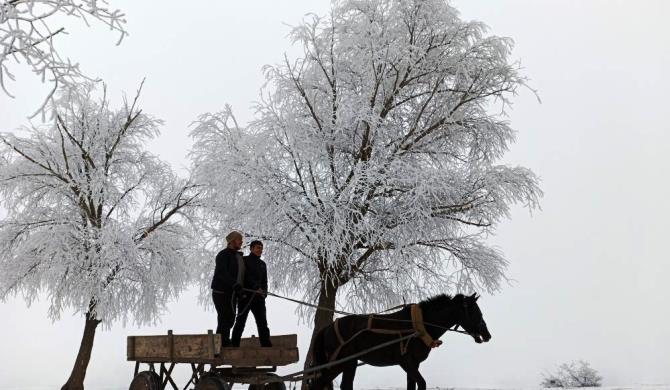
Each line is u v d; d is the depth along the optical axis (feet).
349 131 58.75
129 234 73.05
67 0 21.35
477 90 61.52
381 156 58.03
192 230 79.87
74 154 76.59
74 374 73.72
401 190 56.75
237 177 56.24
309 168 56.49
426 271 63.00
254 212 56.13
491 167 59.36
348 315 33.83
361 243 58.08
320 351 34.53
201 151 61.98
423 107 60.90
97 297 70.49
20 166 74.18
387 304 63.26
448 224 62.69
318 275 62.23
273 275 60.70
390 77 61.21
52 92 20.99
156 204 79.71
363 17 61.93
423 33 62.03
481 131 64.13
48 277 69.00
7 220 75.31
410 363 31.09
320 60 61.62
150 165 82.12
